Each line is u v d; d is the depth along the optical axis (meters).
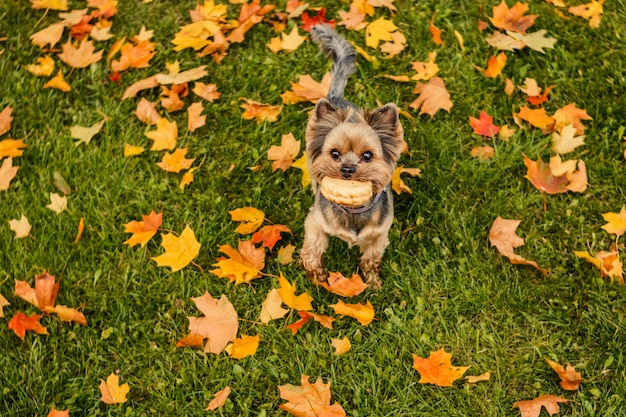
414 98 1.58
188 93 1.61
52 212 1.42
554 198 1.42
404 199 1.44
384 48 1.62
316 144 1.24
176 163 1.47
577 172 1.41
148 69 1.64
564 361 1.26
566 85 1.56
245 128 1.55
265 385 1.25
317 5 1.74
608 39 1.62
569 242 1.38
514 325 1.29
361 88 1.59
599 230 1.38
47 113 1.57
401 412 1.22
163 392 1.24
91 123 1.56
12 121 1.55
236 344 1.25
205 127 1.56
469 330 1.29
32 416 1.23
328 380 1.25
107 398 1.22
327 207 1.25
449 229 1.40
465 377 1.23
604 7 1.67
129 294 1.34
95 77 1.62
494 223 1.37
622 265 1.34
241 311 1.32
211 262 1.38
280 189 1.46
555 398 1.19
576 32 1.64
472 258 1.35
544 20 1.66
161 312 1.33
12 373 1.25
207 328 1.27
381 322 1.30
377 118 1.21
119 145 1.52
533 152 1.47
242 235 1.40
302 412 1.18
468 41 1.64
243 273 1.32
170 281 1.35
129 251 1.39
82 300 1.34
